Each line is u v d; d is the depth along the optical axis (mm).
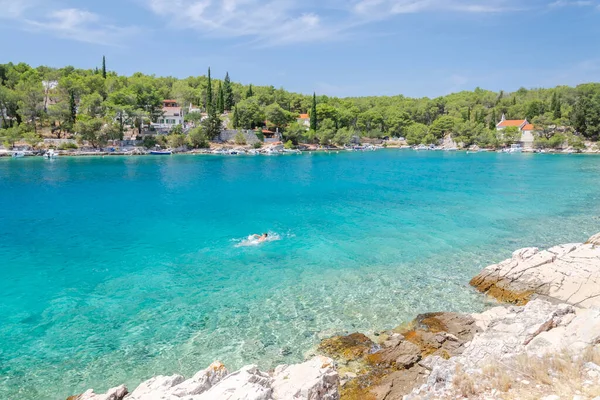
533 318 18094
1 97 119125
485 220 41062
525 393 11281
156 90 165625
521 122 161500
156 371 16641
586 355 12734
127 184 66375
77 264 28656
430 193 57938
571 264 24047
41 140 114875
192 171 85500
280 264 28688
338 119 181250
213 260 29516
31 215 43406
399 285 24891
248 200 52906
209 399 11617
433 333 18594
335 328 19781
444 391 12227
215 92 193250
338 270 27453
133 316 21141
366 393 14469
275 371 15211
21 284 25141
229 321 20609
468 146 166000
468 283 25141
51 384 15844
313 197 55219
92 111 124875
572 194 56000
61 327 20047
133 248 32281
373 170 89438
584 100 142500
